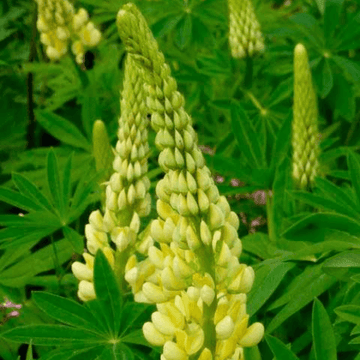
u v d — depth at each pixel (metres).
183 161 0.87
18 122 1.60
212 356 0.89
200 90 1.51
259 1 1.70
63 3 1.42
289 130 1.23
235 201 1.37
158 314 0.89
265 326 1.10
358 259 1.02
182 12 1.49
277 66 1.51
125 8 0.87
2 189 1.14
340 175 1.26
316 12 1.65
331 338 0.96
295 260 1.09
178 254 0.89
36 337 0.98
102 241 1.02
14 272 1.20
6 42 1.69
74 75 1.48
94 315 0.99
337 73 1.42
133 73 1.00
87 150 1.39
